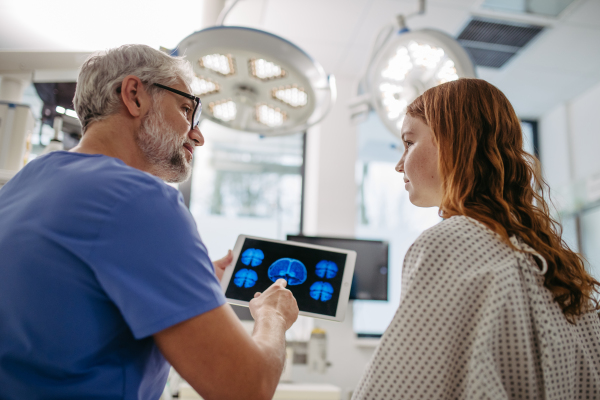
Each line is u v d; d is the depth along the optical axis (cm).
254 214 402
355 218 366
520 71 376
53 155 85
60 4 248
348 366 304
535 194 88
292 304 97
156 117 95
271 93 179
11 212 78
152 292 69
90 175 77
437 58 186
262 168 414
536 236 78
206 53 159
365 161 417
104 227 71
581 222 382
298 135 421
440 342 69
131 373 73
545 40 334
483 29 326
